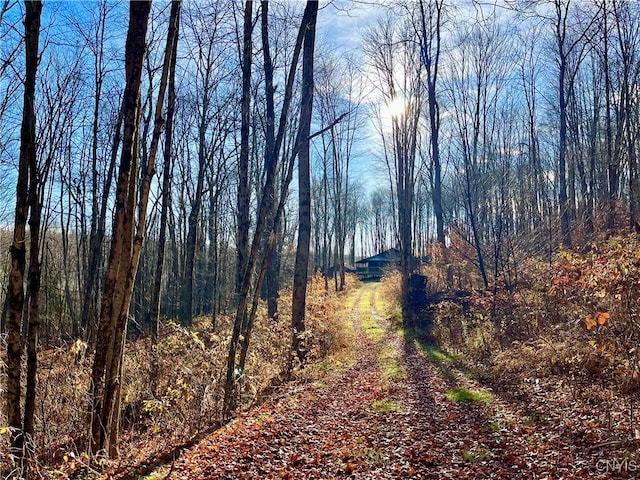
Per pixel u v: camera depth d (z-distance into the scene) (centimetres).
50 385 744
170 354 938
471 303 1571
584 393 725
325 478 536
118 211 623
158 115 663
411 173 2402
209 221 2697
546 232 1730
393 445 636
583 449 541
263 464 581
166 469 576
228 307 2564
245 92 1214
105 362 630
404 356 1335
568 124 2472
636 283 638
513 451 566
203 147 1872
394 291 2455
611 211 1859
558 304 1006
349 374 1139
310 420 774
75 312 2314
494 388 879
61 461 622
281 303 2016
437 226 2288
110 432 643
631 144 1934
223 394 835
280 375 1105
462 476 511
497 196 1723
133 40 599
